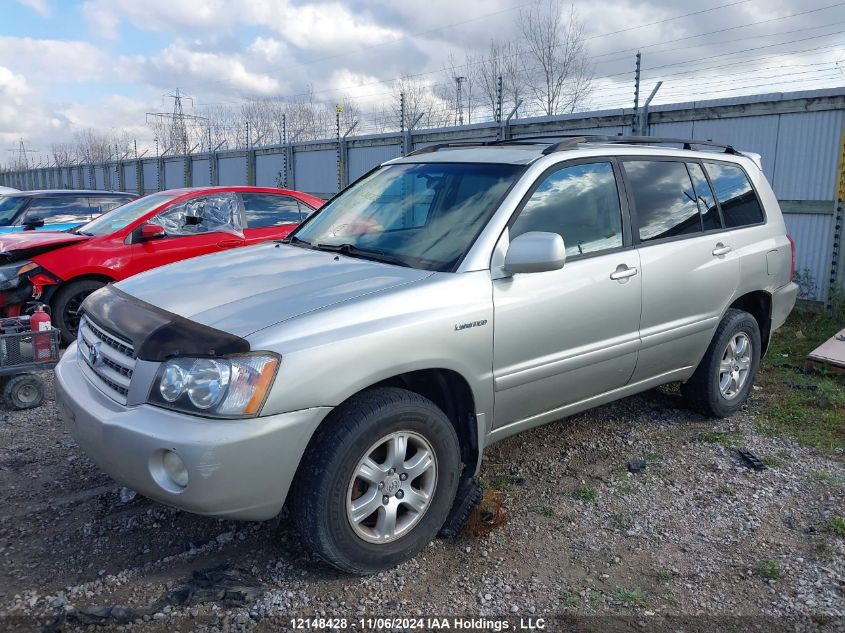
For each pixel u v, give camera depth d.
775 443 4.68
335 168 15.50
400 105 13.38
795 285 5.59
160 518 3.61
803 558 3.34
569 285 3.73
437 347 3.19
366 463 3.04
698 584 3.14
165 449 2.70
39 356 5.37
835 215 8.08
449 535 3.44
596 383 4.05
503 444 4.61
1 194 11.50
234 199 8.02
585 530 3.57
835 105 7.89
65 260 6.82
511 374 3.54
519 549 3.39
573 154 4.00
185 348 2.79
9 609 2.85
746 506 3.83
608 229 4.07
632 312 4.09
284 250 4.05
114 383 3.02
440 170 4.12
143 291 3.43
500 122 11.16
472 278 3.37
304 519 2.94
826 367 6.16
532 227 3.68
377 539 3.12
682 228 4.52
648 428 4.93
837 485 4.07
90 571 3.14
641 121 9.51
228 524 3.56
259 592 3.00
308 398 2.81
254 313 2.98
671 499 3.91
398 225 3.91
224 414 2.71
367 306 3.05
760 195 5.29
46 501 3.79
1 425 5.00
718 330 4.86
